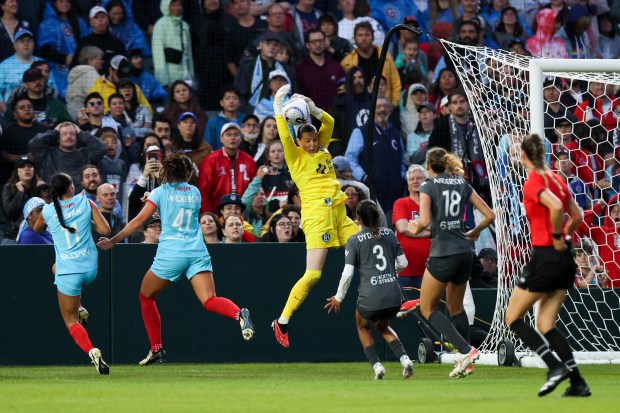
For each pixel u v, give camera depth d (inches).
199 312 1588.3
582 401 840.3
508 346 1390.3
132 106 1963.6
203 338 1584.6
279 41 2068.2
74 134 1840.6
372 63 2105.1
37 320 1547.7
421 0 2241.6
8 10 1950.1
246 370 1387.8
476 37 2226.9
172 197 1263.5
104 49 1995.6
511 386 1039.6
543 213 889.5
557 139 2036.2
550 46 2287.2
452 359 1503.4
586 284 1700.3
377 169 1972.2
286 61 2069.4
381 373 1159.6
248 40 2094.0
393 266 1162.0
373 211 1152.2
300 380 1165.1
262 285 1598.2
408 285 1624.0
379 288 1141.7
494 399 866.1
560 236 873.5
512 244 1502.2
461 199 1142.3
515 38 2274.9
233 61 2081.7
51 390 981.2
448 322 1155.3
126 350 1562.5
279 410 762.8
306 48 2124.8
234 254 1593.3
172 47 2044.8
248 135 1945.1
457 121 2017.7
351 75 2014.0
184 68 2053.4
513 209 1537.9
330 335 1612.9
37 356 1542.8
